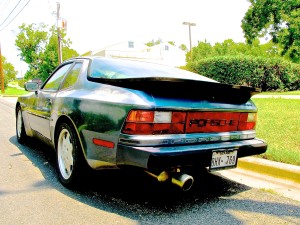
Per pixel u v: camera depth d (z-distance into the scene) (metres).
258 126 6.20
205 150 2.56
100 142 2.59
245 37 26.58
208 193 3.11
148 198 2.92
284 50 25.47
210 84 2.57
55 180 3.37
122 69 3.14
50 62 35.41
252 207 2.78
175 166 2.38
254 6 25.30
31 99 4.39
